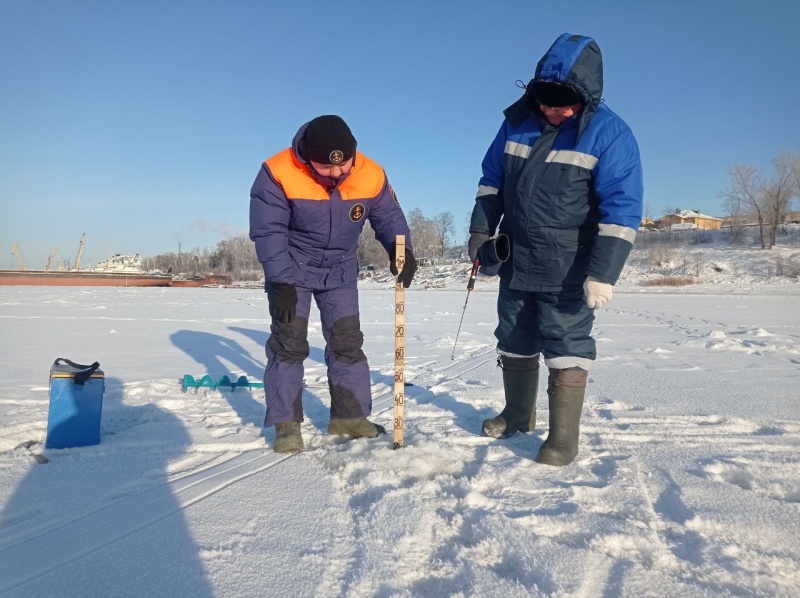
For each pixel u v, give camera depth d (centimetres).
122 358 629
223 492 258
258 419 378
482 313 1373
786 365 599
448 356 675
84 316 1166
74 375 315
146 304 1581
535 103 301
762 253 4122
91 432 319
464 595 179
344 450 313
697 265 3916
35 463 290
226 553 205
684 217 7356
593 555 202
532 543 208
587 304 291
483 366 604
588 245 306
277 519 232
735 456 308
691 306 1638
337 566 198
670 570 196
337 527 226
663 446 327
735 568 194
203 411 397
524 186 305
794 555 206
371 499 248
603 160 288
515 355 340
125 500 249
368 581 186
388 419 388
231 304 1623
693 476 277
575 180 294
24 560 200
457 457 301
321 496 255
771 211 4372
